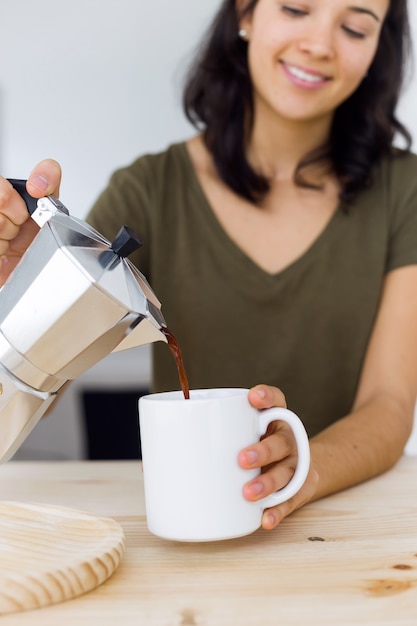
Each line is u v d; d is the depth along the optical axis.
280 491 0.83
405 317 1.46
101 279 0.71
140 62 3.46
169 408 0.77
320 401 1.52
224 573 0.74
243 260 1.50
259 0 1.35
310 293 1.50
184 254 1.52
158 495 0.79
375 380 1.39
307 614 0.65
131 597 0.69
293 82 1.33
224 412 0.77
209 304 1.51
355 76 1.34
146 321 0.74
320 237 1.51
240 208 1.54
